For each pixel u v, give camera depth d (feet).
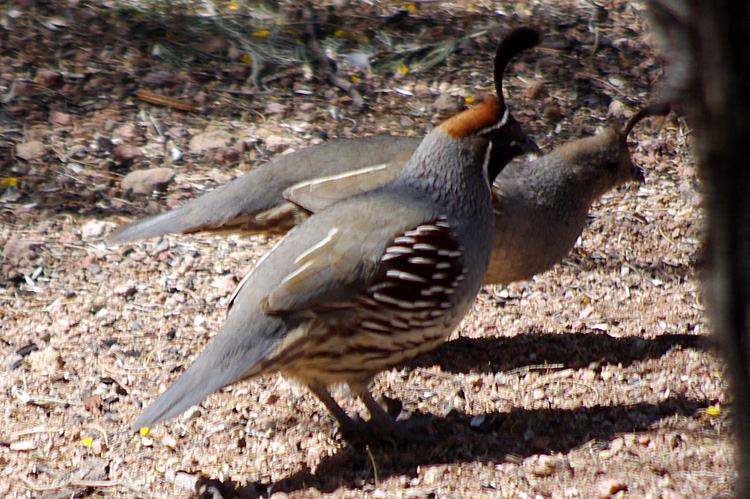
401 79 48.08
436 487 21.77
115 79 45.68
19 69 45.39
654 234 37.09
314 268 21.61
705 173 11.64
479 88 47.39
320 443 24.44
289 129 43.21
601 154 29.35
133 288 32.24
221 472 23.00
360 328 22.20
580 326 30.63
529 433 24.26
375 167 27.84
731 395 12.46
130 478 22.67
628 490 20.61
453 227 23.31
